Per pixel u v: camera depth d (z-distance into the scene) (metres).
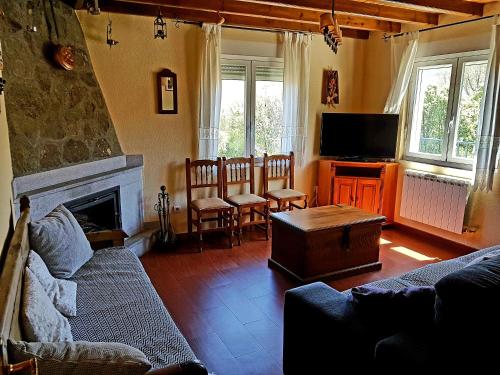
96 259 2.61
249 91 4.56
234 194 4.65
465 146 4.06
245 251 4.05
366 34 5.03
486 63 3.78
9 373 1.07
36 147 2.86
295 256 3.31
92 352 1.26
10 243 1.85
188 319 2.74
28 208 2.49
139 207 4.09
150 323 1.90
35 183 2.78
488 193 3.80
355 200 4.73
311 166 5.09
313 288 1.98
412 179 4.45
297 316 1.93
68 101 3.27
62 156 3.13
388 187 4.70
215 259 3.82
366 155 4.83
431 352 1.38
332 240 3.28
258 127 4.71
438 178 4.15
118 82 3.84
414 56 4.45
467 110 4.01
